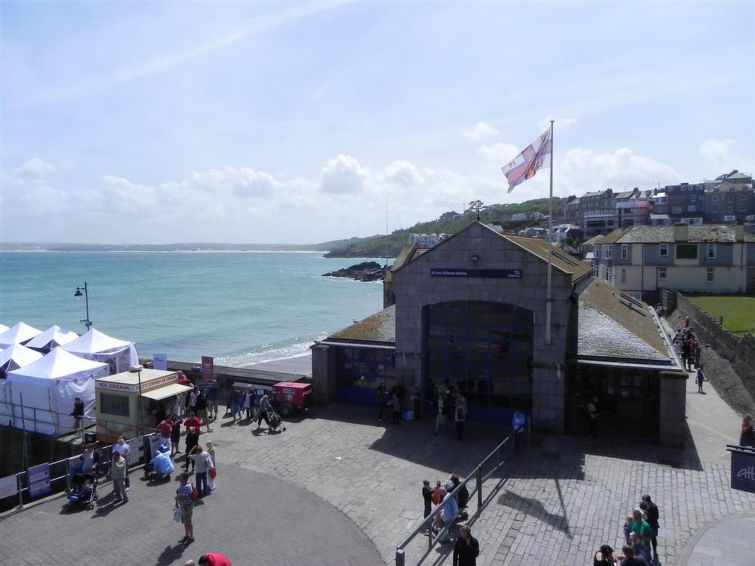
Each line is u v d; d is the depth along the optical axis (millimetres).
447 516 14367
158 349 61062
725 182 162875
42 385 24688
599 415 22594
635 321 29969
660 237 68250
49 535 15164
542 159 22625
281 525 15594
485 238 23125
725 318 45812
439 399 22828
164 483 18641
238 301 109438
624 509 16125
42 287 133500
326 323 81250
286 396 25391
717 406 27312
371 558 13945
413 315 24594
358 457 20438
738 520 15367
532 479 18266
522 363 23734
